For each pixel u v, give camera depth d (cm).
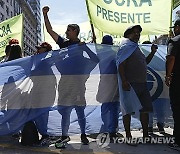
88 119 455
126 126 437
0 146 419
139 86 424
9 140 455
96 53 461
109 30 487
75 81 447
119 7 490
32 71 446
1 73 448
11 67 449
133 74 424
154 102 500
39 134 471
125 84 419
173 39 409
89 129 454
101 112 461
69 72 446
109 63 466
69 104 444
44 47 504
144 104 423
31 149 406
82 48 453
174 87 409
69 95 445
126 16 491
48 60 446
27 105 443
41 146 423
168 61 406
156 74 502
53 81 445
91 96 459
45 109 442
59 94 444
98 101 460
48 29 457
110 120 464
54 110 443
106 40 493
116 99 468
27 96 444
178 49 405
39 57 448
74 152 393
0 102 445
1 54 862
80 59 450
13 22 873
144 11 494
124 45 426
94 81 460
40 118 441
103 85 462
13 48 493
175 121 413
